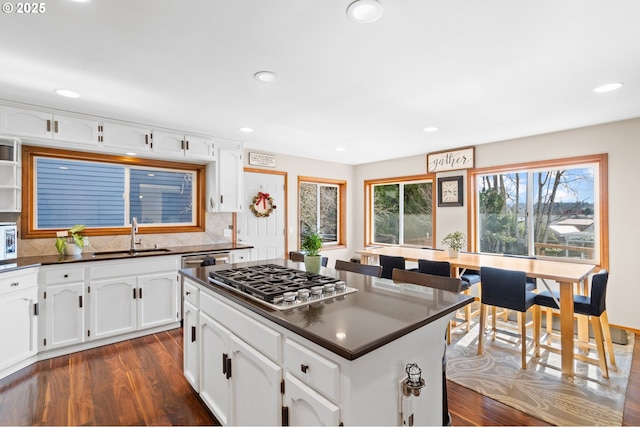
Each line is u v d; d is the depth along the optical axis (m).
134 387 2.33
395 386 1.26
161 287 3.38
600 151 3.52
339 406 1.08
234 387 1.69
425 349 1.44
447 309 1.50
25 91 2.54
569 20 1.62
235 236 4.66
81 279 2.92
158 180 4.07
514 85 2.44
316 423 1.17
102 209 3.66
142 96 2.67
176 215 4.21
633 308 3.33
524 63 2.09
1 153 2.81
